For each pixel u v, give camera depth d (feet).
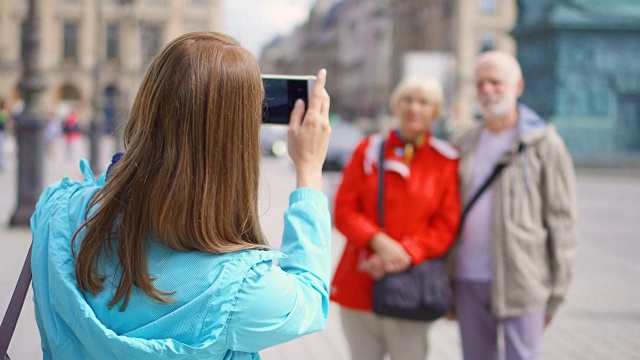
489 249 11.70
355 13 308.81
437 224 11.62
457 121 106.52
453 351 19.36
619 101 77.61
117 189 4.96
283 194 55.98
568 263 11.62
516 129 12.03
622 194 60.29
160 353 4.66
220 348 4.84
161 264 4.89
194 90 4.94
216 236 4.95
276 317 4.91
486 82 11.93
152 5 191.52
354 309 11.70
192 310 4.76
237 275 4.83
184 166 4.90
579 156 76.79
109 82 190.39
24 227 35.86
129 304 4.83
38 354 17.20
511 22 186.70
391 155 11.71
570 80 76.89
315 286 5.23
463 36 184.75
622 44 77.05
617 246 36.14
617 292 26.40
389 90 256.32
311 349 19.08
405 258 11.21
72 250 4.99
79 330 4.80
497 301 11.49
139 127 5.06
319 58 391.04
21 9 225.97
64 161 93.40
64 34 230.48
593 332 21.25
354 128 89.04
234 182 5.01
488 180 11.71
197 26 193.47
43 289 5.05
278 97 6.06
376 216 11.60
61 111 133.90
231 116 5.00
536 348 11.68
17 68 228.22
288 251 5.34
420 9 222.48
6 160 90.07
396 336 11.66
